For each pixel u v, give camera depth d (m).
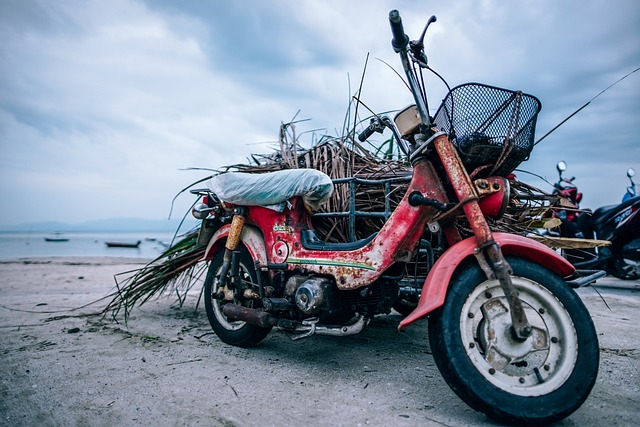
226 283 3.04
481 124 2.00
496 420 1.75
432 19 2.05
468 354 1.83
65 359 2.75
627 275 5.38
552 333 1.87
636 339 3.04
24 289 5.95
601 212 5.36
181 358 2.78
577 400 1.73
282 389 2.24
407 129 2.21
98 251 23.09
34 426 1.86
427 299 1.87
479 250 1.92
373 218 3.26
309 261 2.60
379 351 2.91
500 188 1.99
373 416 1.90
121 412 1.98
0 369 2.56
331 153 3.50
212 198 3.29
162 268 4.04
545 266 2.00
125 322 3.71
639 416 1.87
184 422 1.87
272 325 2.67
